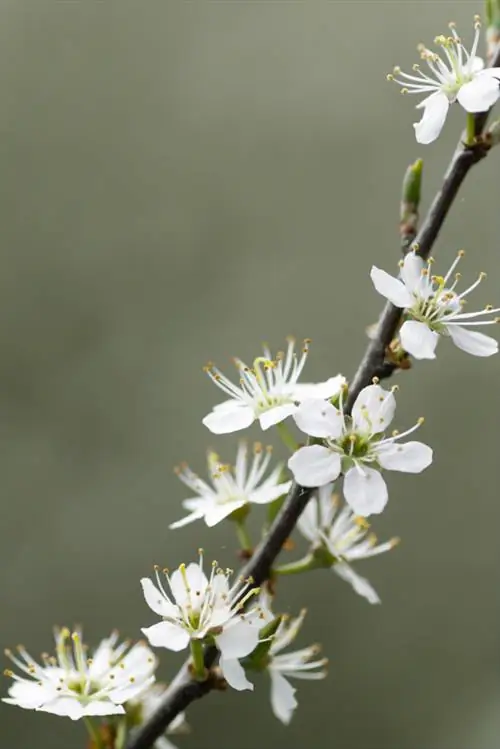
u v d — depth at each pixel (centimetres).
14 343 68
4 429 67
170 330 69
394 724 67
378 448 42
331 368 69
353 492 41
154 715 42
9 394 68
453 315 42
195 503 43
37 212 69
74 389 68
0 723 63
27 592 66
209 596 41
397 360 42
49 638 65
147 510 67
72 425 68
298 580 67
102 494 67
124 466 68
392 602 68
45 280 69
